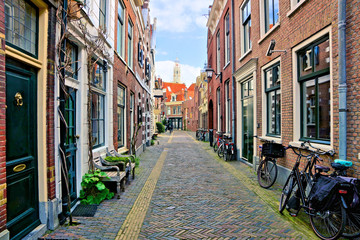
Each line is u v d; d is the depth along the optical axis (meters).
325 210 3.01
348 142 3.54
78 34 4.23
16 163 2.71
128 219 3.69
